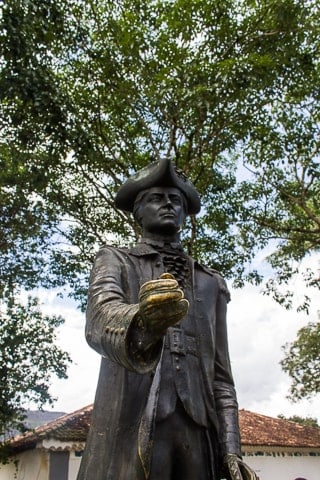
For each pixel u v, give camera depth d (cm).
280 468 1759
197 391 217
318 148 1168
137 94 1074
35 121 928
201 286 244
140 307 164
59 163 1042
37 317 1298
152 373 203
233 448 216
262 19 1036
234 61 932
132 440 195
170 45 1034
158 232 252
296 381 1970
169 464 204
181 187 260
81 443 1416
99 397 215
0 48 817
